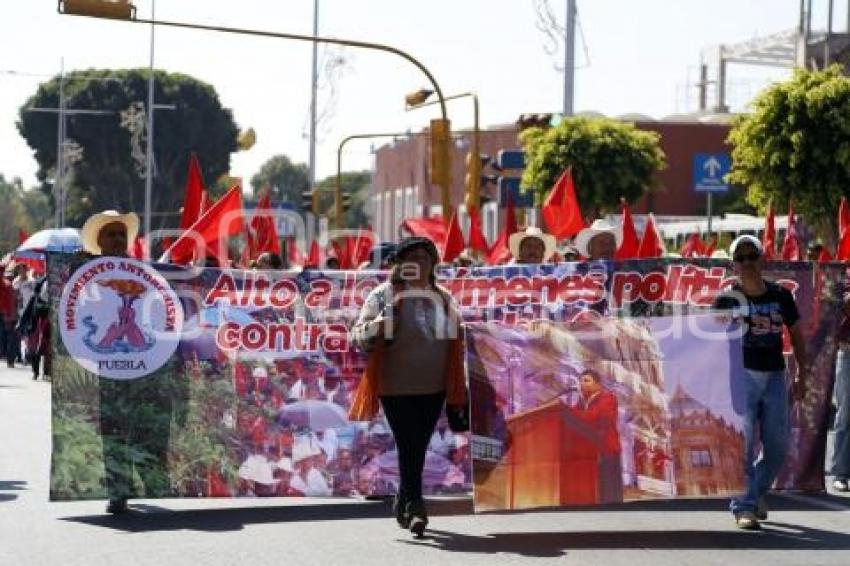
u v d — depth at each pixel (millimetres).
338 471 11984
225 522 11266
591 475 11094
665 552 10062
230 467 11820
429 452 12047
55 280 11508
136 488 11594
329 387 11984
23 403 21969
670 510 12008
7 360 32000
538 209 43062
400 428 10609
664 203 58250
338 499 12570
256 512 11781
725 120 61344
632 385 11172
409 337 10516
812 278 12586
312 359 11969
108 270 11602
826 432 12586
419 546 10250
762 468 11141
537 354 11016
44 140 104875
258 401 11891
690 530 10992
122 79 103688
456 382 10617
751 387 11102
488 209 63125
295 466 11930
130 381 11625
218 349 11828
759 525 11109
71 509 11914
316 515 11625
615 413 11141
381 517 11547
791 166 32250
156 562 9617
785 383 11164
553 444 11031
